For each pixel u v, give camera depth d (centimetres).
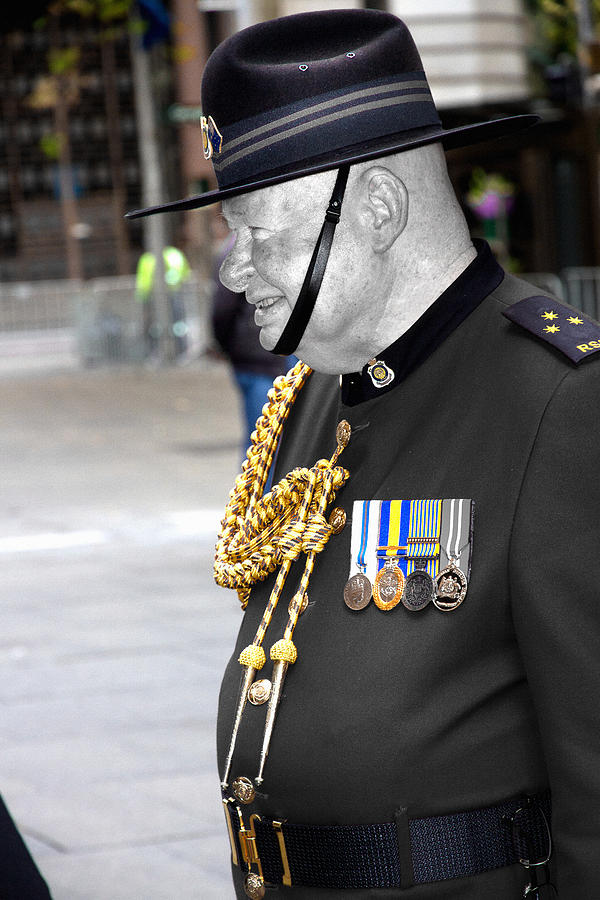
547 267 2572
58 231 9431
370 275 305
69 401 3070
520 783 294
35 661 1055
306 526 315
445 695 291
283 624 315
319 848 301
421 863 292
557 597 279
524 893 295
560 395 284
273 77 300
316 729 299
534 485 283
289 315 311
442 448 301
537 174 2542
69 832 741
